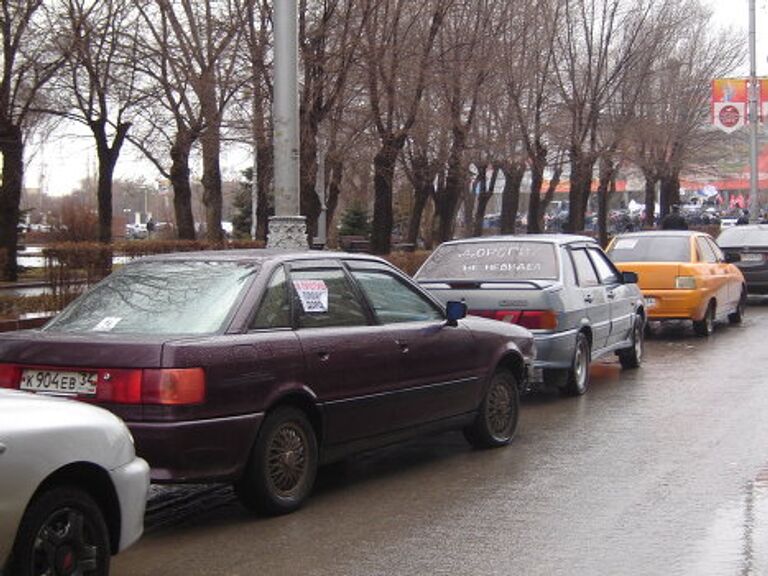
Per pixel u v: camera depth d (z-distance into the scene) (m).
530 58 23.84
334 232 34.50
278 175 11.23
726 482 7.01
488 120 23.91
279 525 6.11
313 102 15.71
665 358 13.86
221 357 5.81
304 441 6.40
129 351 5.70
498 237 11.39
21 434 4.09
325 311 6.74
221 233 24.66
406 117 19.38
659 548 5.54
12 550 4.07
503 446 8.40
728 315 18.30
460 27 19.83
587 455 7.97
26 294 14.48
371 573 5.19
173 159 24.20
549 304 10.02
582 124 28.45
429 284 10.41
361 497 6.78
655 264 15.71
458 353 7.79
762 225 21.69
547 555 5.44
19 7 18.47
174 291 6.40
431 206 46.38
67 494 4.34
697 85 37.75
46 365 5.91
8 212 22.31
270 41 15.87
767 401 10.27
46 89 23.22
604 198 36.16
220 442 5.78
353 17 15.91
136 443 5.61
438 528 6.00
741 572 5.13
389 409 7.06
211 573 5.23
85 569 4.44
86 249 13.62
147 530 6.07
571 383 10.57
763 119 33.06
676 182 47.34
